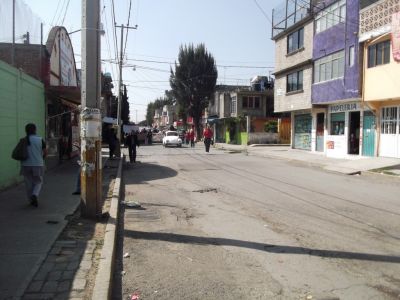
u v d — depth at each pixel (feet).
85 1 27.53
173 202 38.37
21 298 15.51
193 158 93.09
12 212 29.78
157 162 82.38
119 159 83.76
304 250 23.27
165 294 17.34
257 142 159.84
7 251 20.92
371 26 73.72
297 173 62.08
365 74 76.43
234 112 182.39
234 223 29.76
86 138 27.96
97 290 16.06
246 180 53.78
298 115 115.65
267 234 26.66
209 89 207.51
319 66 94.53
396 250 23.30
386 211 33.81
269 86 190.39
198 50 205.57
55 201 34.27
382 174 57.41
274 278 19.13
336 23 86.17
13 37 49.88
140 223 29.89
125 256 22.26
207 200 39.27
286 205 36.42
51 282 17.12
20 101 45.27
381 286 18.16
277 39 119.14
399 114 71.87
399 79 67.51
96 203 28.19
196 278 19.15
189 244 24.56
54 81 70.59
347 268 20.42
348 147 87.66
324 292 17.51
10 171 41.06
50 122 63.57
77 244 22.50
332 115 94.79
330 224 29.32
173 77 209.46
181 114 216.13
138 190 45.65
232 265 20.90
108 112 211.20
